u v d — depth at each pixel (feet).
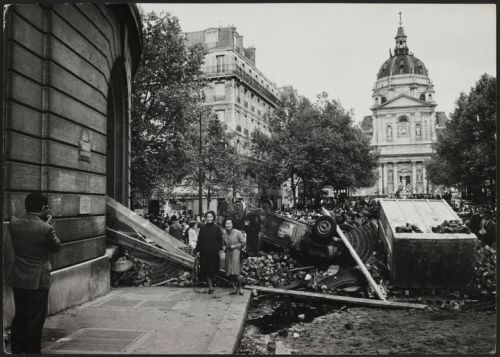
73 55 25.02
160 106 75.56
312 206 147.95
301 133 140.56
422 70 421.59
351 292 32.27
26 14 20.74
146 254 33.76
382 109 379.35
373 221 40.57
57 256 23.11
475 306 28.22
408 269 31.37
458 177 139.74
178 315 22.77
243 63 172.14
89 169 27.30
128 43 42.24
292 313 27.25
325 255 36.99
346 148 158.40
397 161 371.76
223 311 23.91
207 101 159.94
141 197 84.02
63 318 21.61
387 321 25.16
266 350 19.40
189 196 140.36
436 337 21.74
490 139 108.68
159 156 75.87
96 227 28.40
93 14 28.02
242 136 165.58
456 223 33.04
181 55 76.84
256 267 36.52
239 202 43.83
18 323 15.12
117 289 31.04
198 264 32.60
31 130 21.16
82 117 26.27
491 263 33.45
